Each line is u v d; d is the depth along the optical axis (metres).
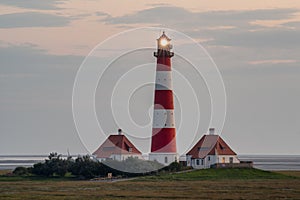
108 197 199.25
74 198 196.88
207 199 194.62
